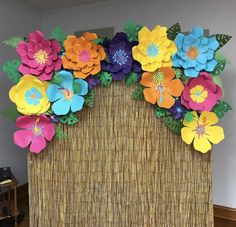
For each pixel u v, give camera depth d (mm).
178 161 1099
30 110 1048
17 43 1046
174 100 1050
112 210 1124
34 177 1135
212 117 1046
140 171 1107
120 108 1099
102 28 2289
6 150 2205
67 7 2412
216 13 1880
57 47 1038
